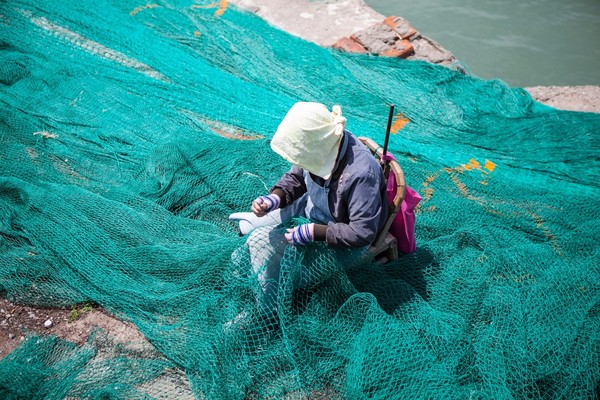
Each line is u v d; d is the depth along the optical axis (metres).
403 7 9.55
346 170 3.12
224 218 4.37
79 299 3.76
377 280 3.63
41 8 6.69
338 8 7.66
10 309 3.76
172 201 4.45
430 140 5.38
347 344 3.34
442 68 6.22
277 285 3.43
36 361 3.37
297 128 3.01
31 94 5.50
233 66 6.29
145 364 3.36
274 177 4.61
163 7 7.05
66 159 4.86
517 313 3.41
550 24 9.14
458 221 4.28
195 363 3.34
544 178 4.84
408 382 3.05
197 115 5.42
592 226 4.14
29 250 4.05
